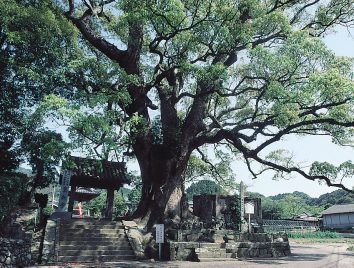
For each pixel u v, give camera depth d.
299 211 71.81
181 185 21.77
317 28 22.38
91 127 12.38
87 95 15.11
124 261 14.84
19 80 16.72
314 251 21.91
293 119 16.48
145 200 20.20
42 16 14.98
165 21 15.48
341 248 25.03
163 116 22.16
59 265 13.09
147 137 20.08
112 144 13.12
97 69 15.88
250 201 25.89
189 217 21.42
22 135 17.73
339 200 85.69
